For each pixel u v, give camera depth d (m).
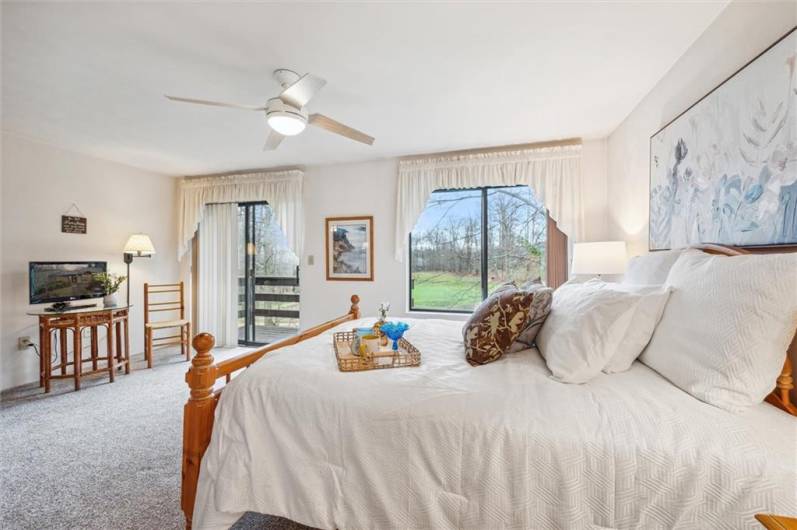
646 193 2.48
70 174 3.71
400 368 1.51
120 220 4.20
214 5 1.58
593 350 1.31
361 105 2.63
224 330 4.82
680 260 1.51
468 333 1.68
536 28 1.76
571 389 1.24
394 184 4.04
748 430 0.96
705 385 1.09
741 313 1.07
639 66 2.10
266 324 4.85
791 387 1.08
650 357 1.37
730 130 1.53
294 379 1.38
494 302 1.68
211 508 1.28
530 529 1.00
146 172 4.52
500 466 1.05
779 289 1.03
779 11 1.29
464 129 3.12
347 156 3.96
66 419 2.63
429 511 1.09
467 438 1.10
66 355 3.46
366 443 1.19
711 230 1.66
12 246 3.26
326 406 1.26
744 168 1.44
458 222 3.99
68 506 1.70
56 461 2.07
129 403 2.93
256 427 1.31
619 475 0.95
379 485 1.15
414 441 1.15
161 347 4.70
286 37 1.82
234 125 2.99
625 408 1.09
